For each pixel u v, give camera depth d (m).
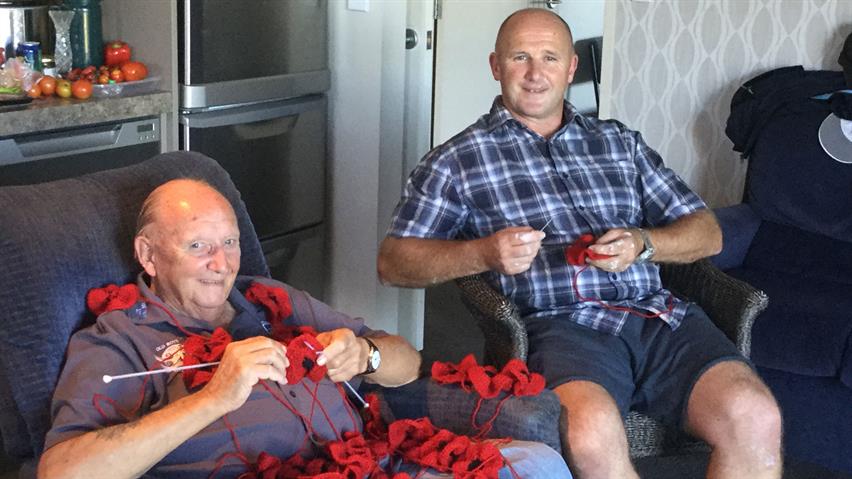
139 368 1.87
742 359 2.39
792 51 3.57
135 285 1.98
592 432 2.17
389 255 2.53
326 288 3.87
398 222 2.55
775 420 2.27
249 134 3.39
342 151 3.71
